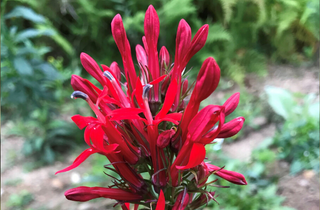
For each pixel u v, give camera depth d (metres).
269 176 0.37
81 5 0.59
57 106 0.56
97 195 0.13
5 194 0.40
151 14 0.13
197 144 0.10
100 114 0.11
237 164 0.38
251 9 0.59
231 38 0.59
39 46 0.62
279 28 0.58
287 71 0.59
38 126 0.48
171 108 0.13
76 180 0.42
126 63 0.13
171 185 0.12
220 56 0.59
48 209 0.37
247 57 0.59
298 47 0.64
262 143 0.41
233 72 0.57
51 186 0.41
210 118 0.10
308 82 0.54
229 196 0.32
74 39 0.64
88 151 0.11
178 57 0.13
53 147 0.50
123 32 0.13
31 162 0.47
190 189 0.13
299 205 0.32
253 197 0.33
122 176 0.13
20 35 0.41
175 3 0.54
